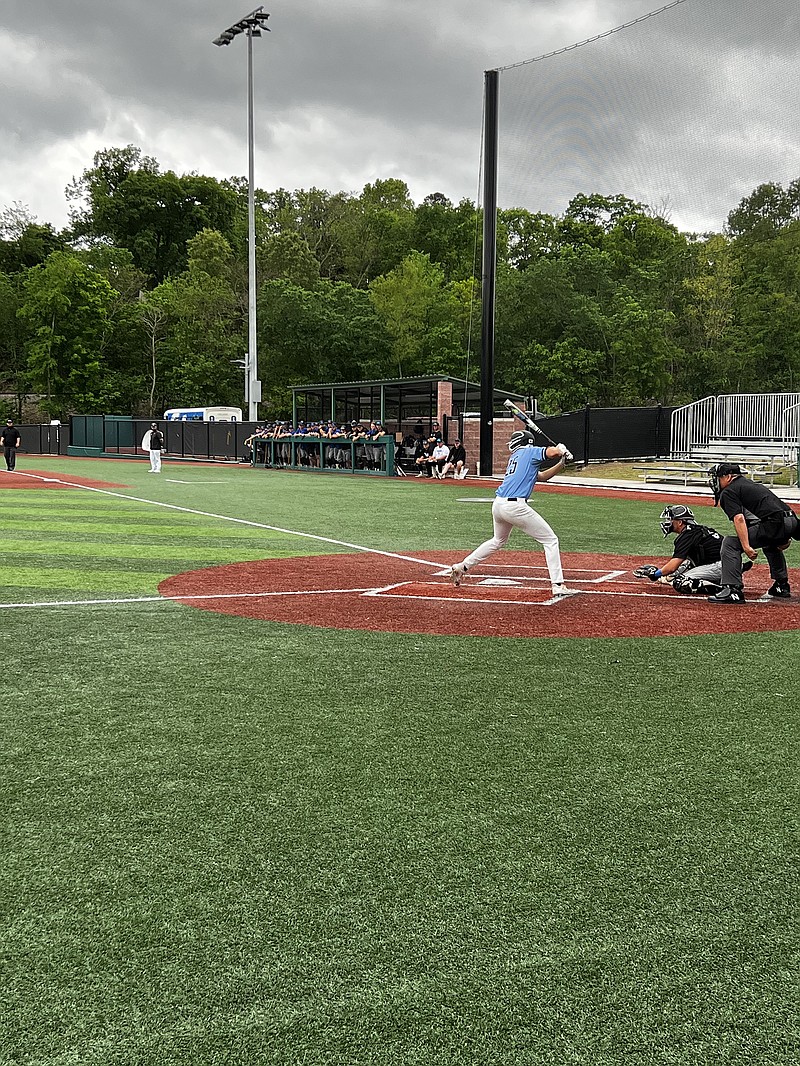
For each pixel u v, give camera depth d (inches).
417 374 2301.9
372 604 318.0
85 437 2007.9
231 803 144.6
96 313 2615.7
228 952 103.0
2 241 3186.5
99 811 141.3
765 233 1675.7
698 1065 85.8
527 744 173.3
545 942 105.7
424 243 3120.1
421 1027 90.5
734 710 196.2
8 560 420.2
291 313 2295.8
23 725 181.8
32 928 107.7
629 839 133.0
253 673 223.3
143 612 300.7
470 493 882.1
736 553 329.1
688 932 108.1
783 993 96.5
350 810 142.3
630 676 223.8
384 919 110.3
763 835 134.8
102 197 3393.2
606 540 518.0
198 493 861.8
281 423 1550.2
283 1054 86.7
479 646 254.8
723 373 1748.3
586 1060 86.3
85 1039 88.5
